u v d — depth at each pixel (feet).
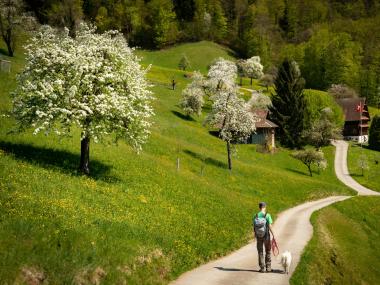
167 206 123.24
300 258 105.09
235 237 119.85
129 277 67.31
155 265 75.61
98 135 124.26
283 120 452.35
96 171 134.41
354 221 226.79
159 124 314.55
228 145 252.83
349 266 131.13
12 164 102.37
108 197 107.96
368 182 364.38
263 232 84.53
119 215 96.37
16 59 307.17
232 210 149.48
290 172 344.69
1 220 65.46
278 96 484.33
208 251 97.91
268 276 82.84
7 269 54.49
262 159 358.64
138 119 131.85
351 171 398.21
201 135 330.95
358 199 271.49
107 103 120.88
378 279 150.51
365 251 178.70
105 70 124.36
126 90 131.13
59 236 66.49
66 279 58.90
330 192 290.97
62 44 128.06
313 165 389.39
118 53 130.00
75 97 120.88
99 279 63.05
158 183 147.23
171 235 96.12
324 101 528.22
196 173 211.61
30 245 60.75
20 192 82.58
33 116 121.08
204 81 491.72
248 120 256.93
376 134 494.18
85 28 137.08
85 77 119.96
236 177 236.22
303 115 468.34
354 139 569.23
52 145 142.51
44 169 110.11
